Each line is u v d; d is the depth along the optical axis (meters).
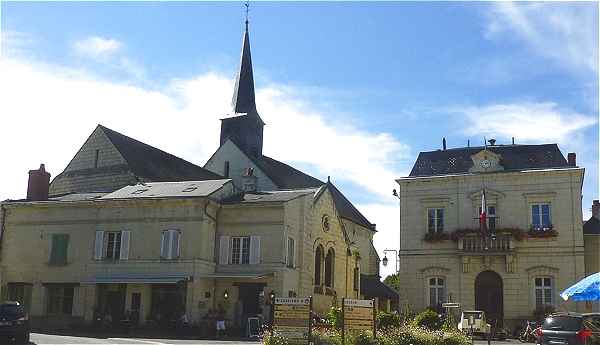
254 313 31.89
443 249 36.50
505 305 34.56
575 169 34.41
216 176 50.94
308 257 34.97
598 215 38.41
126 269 33.00
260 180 50.75
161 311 32.34
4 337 22.06
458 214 36.56
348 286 40.72
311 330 18.75
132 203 33.56
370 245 55.59
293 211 33.53
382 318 23.16
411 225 37.50
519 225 35.31
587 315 19.00
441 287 36.28
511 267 34.78
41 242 35.38
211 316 30.41
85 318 33.22
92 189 40.34
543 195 35.09
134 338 26.95
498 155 36.34
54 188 42.03
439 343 19.98
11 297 35.53
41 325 34.16
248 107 56.06
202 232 32.12
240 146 54.16
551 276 34.25
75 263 34.28
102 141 41.12
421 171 38.31
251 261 32.31
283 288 31.47
